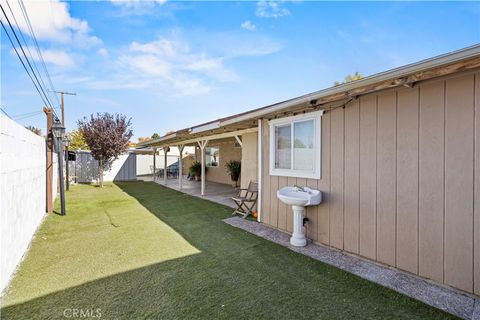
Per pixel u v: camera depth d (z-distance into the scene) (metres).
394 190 3.17
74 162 13.94
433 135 2.83
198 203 7.68
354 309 2.40
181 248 3.95
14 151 3.25
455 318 2.26
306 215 4.37
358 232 3.58
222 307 2.42
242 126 6.53
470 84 2.57
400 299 2.55
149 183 13.61
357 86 3.00
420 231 2.94
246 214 5.94
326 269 3.22
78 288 2.76
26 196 3.93
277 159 5.05
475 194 2.55
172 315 2.30
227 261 3.47
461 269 2.64
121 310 2.38
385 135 3.25
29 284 2.84
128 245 4.08
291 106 3.98
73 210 6.70
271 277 3.02
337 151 3.85
